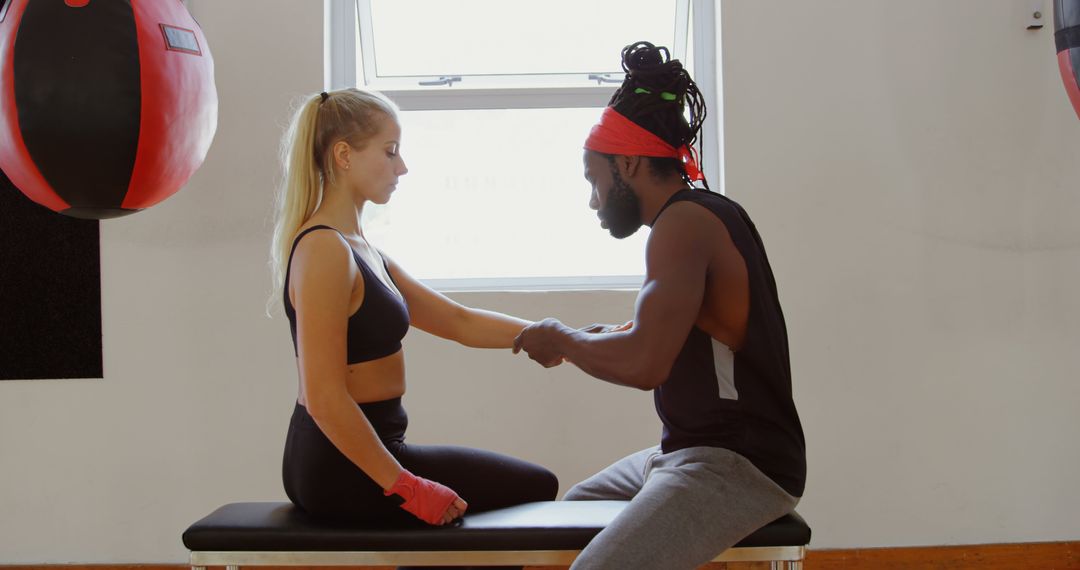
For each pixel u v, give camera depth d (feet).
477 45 10.35
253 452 9.48
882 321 9.58
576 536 5.71
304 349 5.78
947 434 9.59
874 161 9.57
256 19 9.50
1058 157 9.62
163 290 9.46
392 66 10.40
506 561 5.74
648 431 9.59
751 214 9.55
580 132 10.21
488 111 10.16
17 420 9.46
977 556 9.53
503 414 9.55
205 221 9.46
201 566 5.83
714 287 5.56
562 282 10.17
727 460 5.54
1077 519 9.61
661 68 5.90
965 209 9.60
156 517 9.49
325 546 5.76
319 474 5.97
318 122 6.38
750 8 9.54
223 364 9.47
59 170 6.56
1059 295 9.62
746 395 5.62
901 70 9.58
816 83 9.55
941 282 9.59
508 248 10.25
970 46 9.61
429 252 10.25
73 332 9.45
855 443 9.57
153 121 6.63
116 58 6.48
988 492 9.59
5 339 9.41
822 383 9.55
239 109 9.48
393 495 5.89
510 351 9.54
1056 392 9.61
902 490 9.59
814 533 9.56
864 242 9.56
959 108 9.59
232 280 9.46
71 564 9.47
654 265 5.51
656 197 5.98
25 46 6.43
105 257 9.45
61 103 6.40
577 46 10.37
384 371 6.29
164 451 9.49
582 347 5.85
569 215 10.25
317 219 6.31
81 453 9.47
